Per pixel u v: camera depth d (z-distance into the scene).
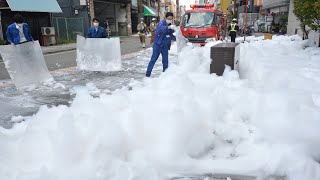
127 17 36.66
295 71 7.40
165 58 8.02
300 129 3.45
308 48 12.17
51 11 20.70
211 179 2.94
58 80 8.05
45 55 15.86
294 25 21.88
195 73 6.34
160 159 3.21
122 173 2.90
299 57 10.29
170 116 3.52
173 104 3.86
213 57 6.30
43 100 6.07
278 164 3.04
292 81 5.82
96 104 4.12
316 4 10.16
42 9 19.97
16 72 7.00
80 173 2.85
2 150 3.29
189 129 3.48
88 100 4.51
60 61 12.96
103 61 8.88
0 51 6.72
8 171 2.93
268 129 3.61
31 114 5.18
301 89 5.08
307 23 11.67
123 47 19.47
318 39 13.13
